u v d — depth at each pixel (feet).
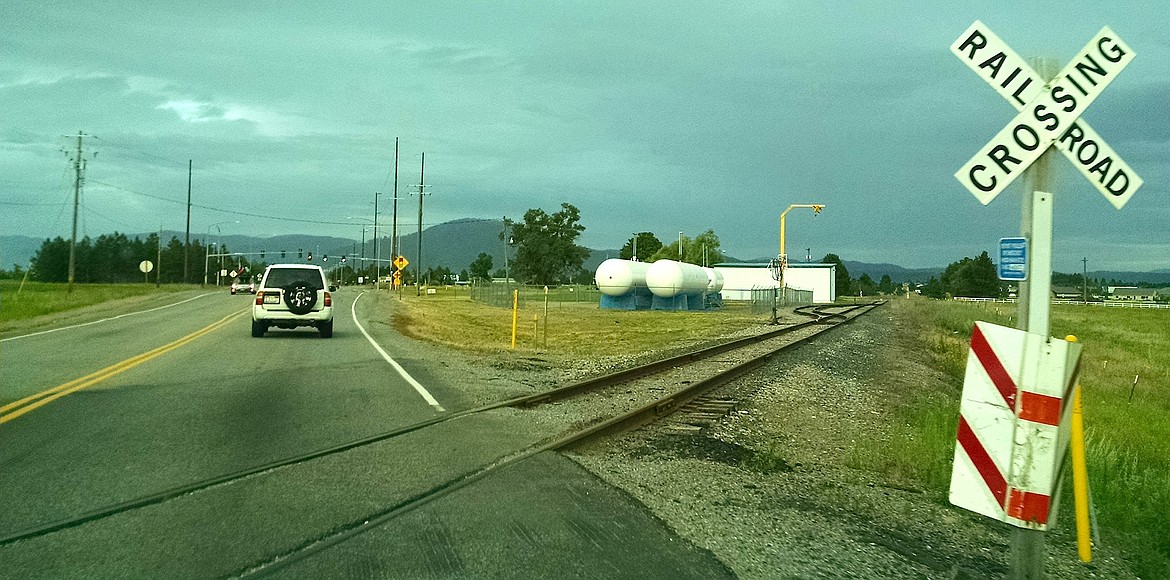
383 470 27.89
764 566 19.94
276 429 34.50
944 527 24.67
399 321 124.36
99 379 48.62
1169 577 21.31
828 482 29.84
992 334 16.89
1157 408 61.62
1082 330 153.17
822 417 46.03
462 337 100.01
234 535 20.51
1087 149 16.56
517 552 19.81
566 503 24.50
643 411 41.78
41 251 457.68
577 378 59.98
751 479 29.78
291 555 19.10
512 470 28.50
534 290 348.59
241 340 80.59
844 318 175.73
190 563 18.42
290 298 84.38
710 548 21.01
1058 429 16.31
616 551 20.22
